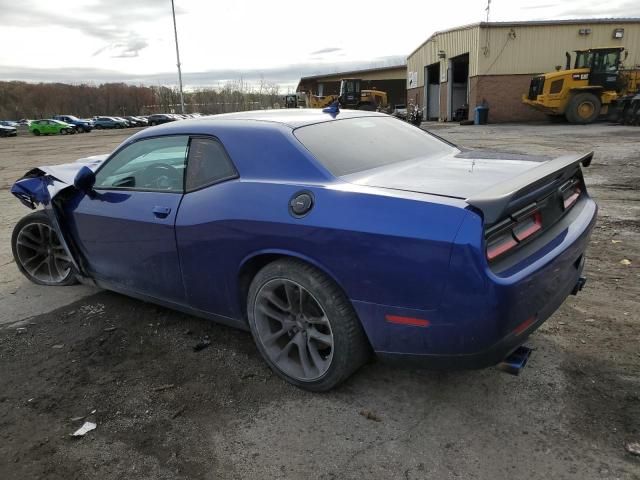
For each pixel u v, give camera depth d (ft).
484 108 90.79
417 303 7.59
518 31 90.79
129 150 11.97
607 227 18.70
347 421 8.60
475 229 7.10
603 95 75.20
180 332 12.07
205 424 8.75
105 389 9.91
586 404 8.64
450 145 12.33
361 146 10.15
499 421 8.37
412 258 7.46
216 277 10.16
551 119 83.30
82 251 13.29
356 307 8.26
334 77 216.33
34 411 9.33
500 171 9.09
